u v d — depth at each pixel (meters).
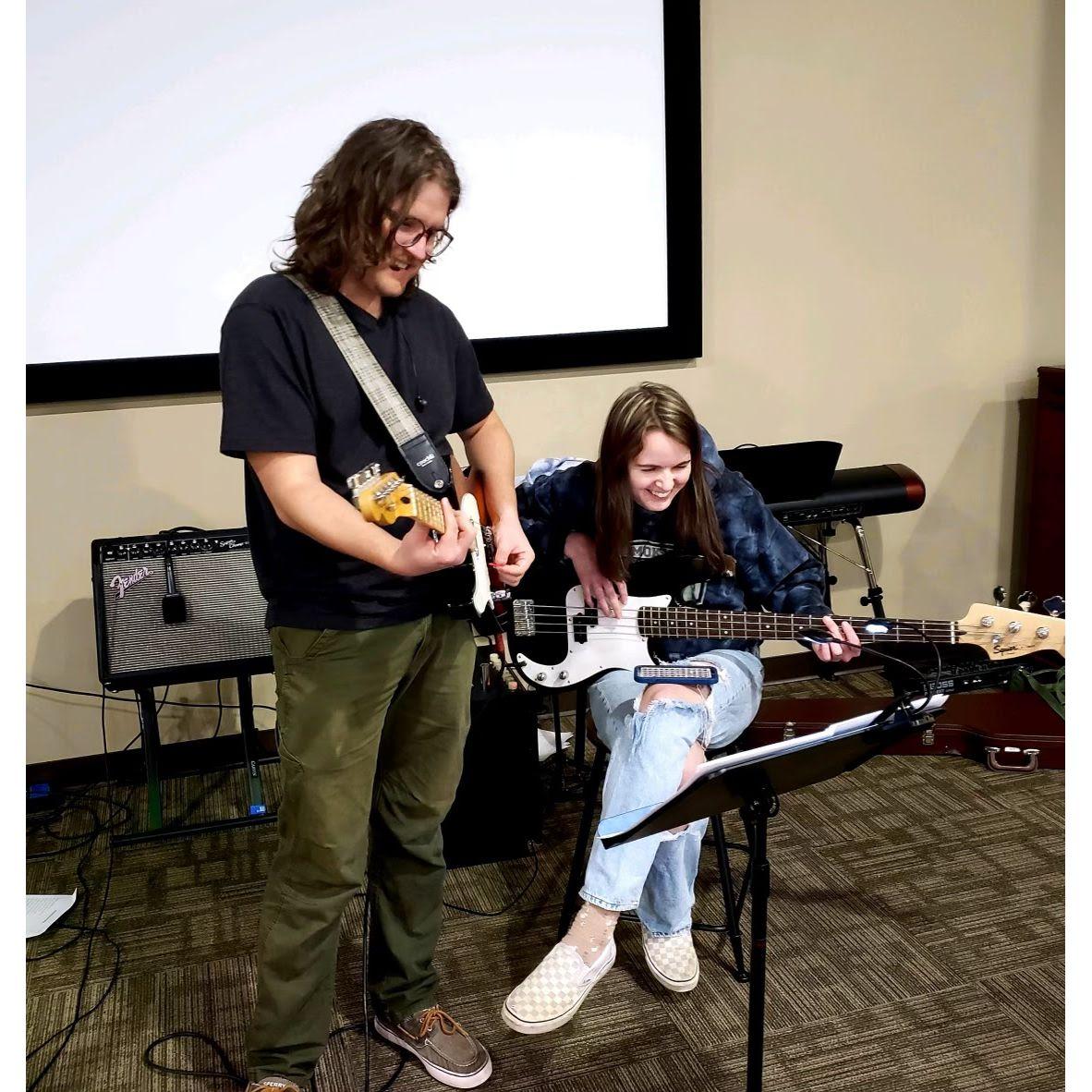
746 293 3.20
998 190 3.36
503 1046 1.94
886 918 2.24
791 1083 1.82
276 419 1.48
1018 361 3.52
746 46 3.02
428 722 1.75
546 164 2.93
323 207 1.47
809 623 1.96
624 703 2.03
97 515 2.81
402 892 1.84
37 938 2.29
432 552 1.46
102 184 2.62
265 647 2.61
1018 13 3.24
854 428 3.42
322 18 2.69
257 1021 1.75
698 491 2.01
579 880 2.16
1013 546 3.68
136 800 2.87
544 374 3.08
